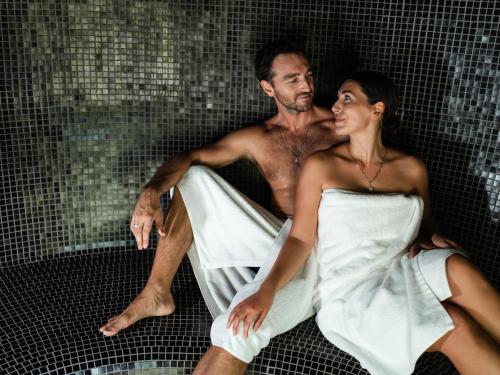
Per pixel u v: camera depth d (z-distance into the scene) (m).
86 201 2.38
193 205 1.91
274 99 2.35
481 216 2.15
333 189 1.74
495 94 2.08
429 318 1.47
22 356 1.71
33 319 1.89
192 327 1.85
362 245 1.72
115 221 2.44
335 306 1.70
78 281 2.17
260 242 1.92
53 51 2.19
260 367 1.69
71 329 1.83
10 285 2.13
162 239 1.89
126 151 2.37
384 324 1.54
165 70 2.31
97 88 2.28
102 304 1.99
